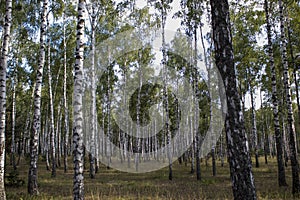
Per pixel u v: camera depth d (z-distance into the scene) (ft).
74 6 67.15
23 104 108.58
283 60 36.19
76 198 22.06
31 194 33.32
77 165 22.54
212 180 47.65
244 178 16.02
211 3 18.04
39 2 55.26
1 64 27.86
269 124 118.21
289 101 35.04
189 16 56.08
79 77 23.88
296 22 45.24
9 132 85.61
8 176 42.19
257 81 73.41
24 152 121.19
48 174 62.75
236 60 59.36
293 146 33.65
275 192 33.53
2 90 27.43
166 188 39.45
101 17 60.64
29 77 77.10
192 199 29.96
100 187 40.55
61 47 73.72
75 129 23.06
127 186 41.65
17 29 60.34
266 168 70.03
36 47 71.92
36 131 35.01
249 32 55.83
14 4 48.24
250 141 148.36
